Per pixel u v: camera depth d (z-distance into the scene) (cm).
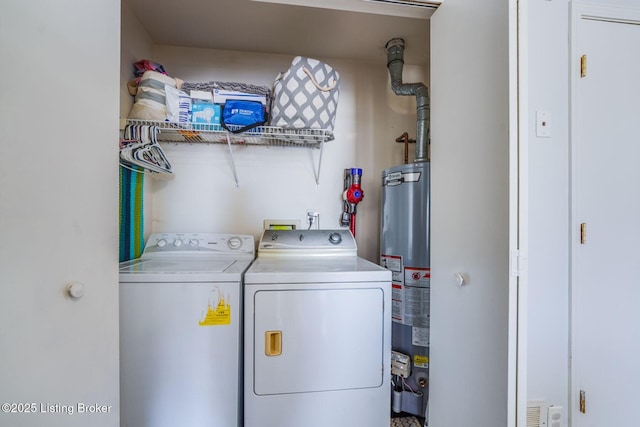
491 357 76
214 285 116
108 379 73
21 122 52
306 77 161
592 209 122
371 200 217
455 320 95
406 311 166
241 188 201
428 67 220
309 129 169
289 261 161
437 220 107
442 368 103
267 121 175
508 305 70
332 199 212
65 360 60
